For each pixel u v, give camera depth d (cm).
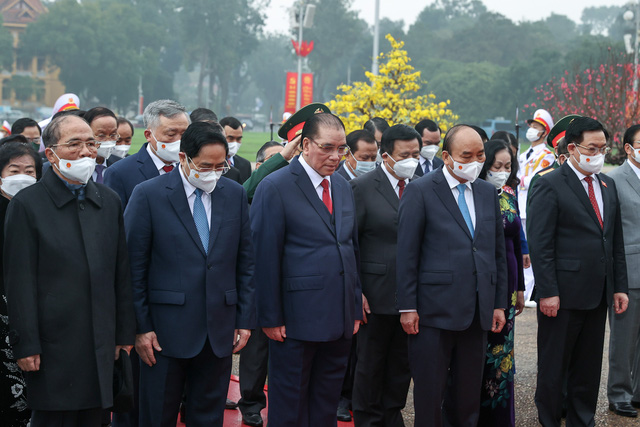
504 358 492
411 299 448
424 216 450
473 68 6500
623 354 551
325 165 421
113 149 577
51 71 7656
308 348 426
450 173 454
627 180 564
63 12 7269
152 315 396
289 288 424
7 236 351
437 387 448
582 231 501
